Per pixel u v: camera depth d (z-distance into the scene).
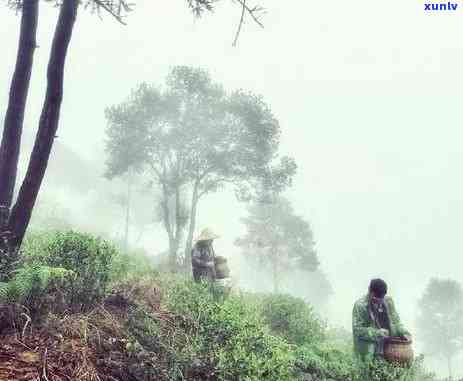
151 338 4.16
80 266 4.34
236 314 4.78
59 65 4.94
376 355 5.39
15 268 4.39
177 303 5.23
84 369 3.34
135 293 5.37
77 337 3.70
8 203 5.30
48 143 4.92
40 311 3.82
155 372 3.71
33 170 4.84
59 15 5.00
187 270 17.72
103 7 5.53
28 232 7.17
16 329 3.52
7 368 3.01
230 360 4.10
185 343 4.40
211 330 4.53
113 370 3.52
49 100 4.94
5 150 5.32
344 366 5.55
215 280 7.95
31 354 3.28
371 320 5.69
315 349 6.61
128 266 6.20
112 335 4.01
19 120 5.41
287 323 7.70
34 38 5.56
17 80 5.39
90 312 4.19
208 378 4.07
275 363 4.25
